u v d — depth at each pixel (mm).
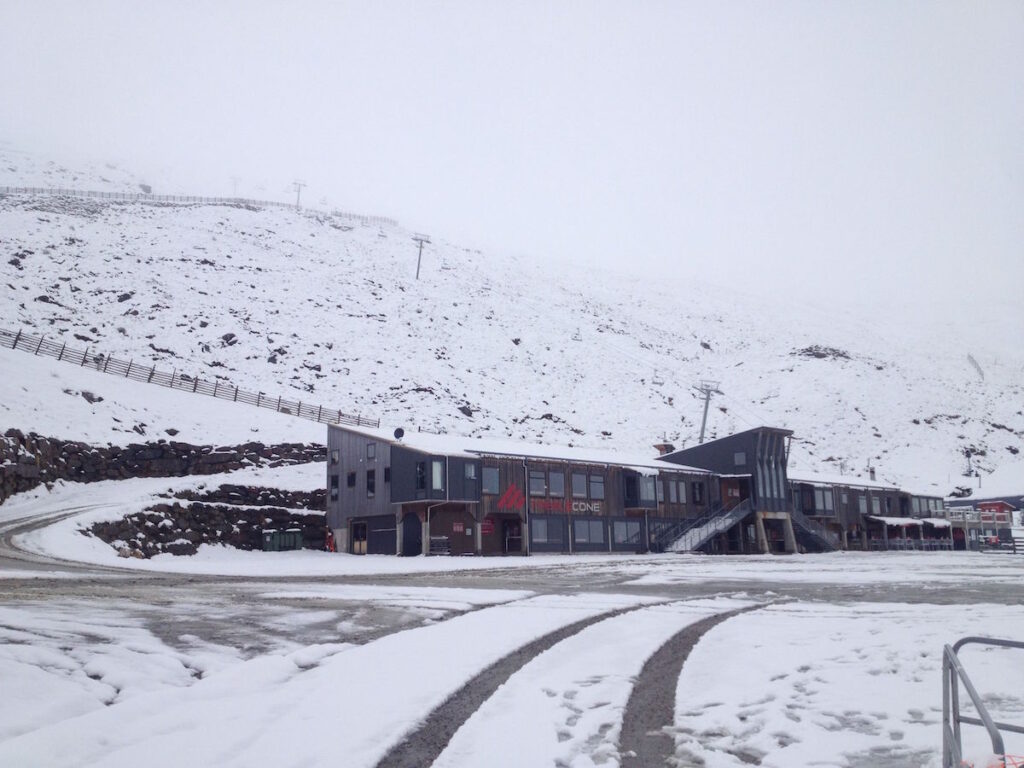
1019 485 92812
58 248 97875
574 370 110562
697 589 23547
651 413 103125
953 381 141000
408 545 46156
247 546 48094
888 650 12477
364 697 9227
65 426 53406
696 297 187875
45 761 6805
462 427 82562
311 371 84875
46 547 33000
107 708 8531
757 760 7391
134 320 82688
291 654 11617
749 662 11656
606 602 19234
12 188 130000
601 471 52844
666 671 11094
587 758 7328
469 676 10461
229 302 95312
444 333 108438
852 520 69062
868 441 107688
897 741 7789
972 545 79188
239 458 58594
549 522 49406
